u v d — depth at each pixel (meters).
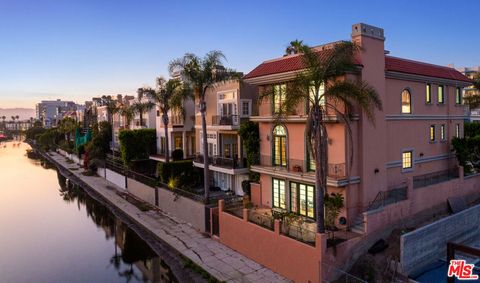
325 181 15.17
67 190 43.69
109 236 25.78
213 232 21.78
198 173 31.38
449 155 25.94
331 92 15.00
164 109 32.38
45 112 192.75
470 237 20.47
